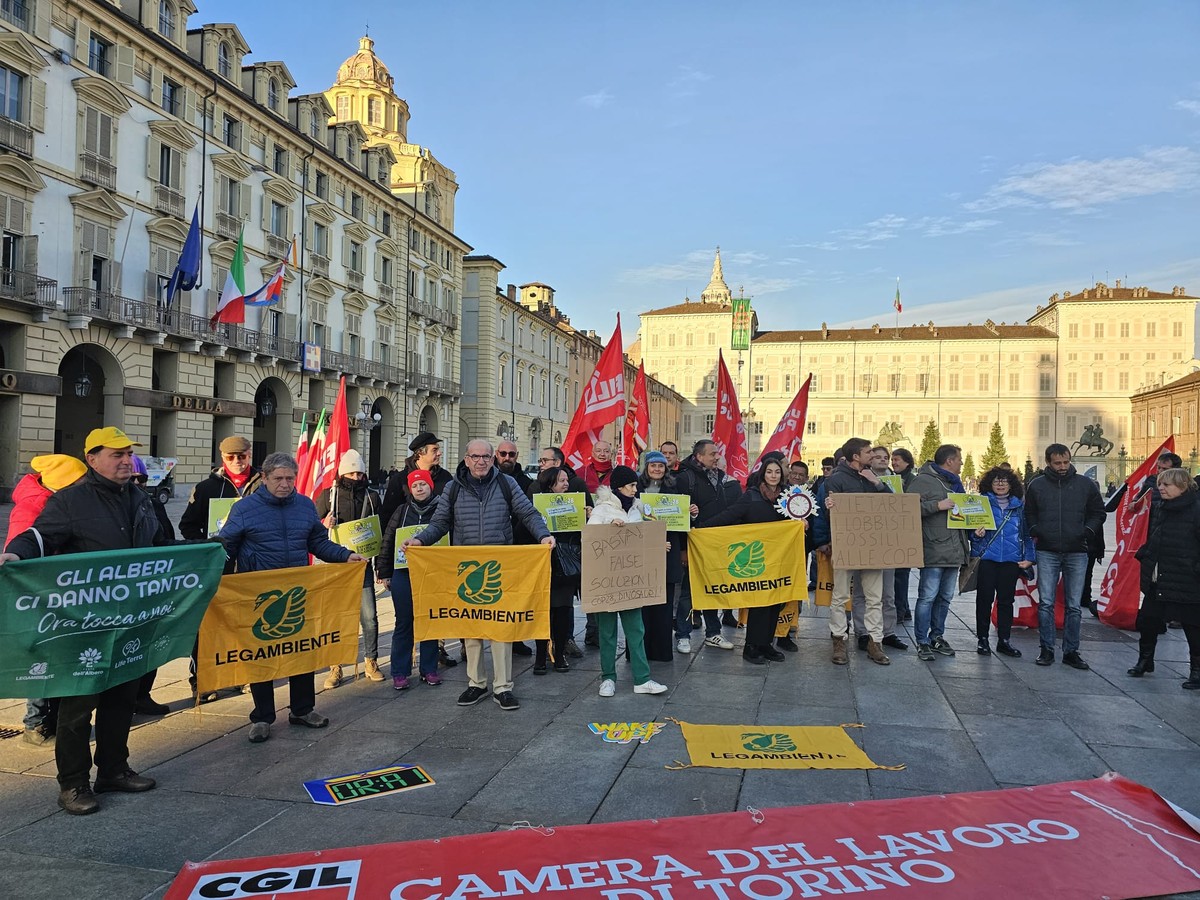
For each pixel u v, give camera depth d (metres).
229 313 30.98
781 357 94.25
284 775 4.70
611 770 4.75
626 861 3.54
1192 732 5.47
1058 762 4.87
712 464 8.60
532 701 6.28
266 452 42.03
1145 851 3.66
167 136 30.83
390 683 6.87
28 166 24.94
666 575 7.28
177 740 5.33
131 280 29.34
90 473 4.59
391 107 58.31
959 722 5.69
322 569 5.69
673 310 97.31
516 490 6.61
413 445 7.16
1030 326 92.50
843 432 92.75
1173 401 70.12
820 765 4.79
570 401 74.06
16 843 3.83
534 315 63.09
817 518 8.32
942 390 90.44
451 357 53.78
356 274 43.19
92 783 4.60
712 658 7.84
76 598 4.24
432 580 6.19
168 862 3.65
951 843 3.72
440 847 3.65
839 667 7.41
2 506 24.72
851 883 3.39
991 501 7.89
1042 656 7.49
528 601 6.08
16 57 24.55
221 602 5.29
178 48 31.61
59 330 26.50
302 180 39.22
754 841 3.72
